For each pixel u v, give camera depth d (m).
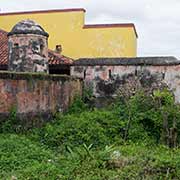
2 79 13.29
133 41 25.11
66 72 19.73
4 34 23.41
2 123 13.36
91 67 18.05
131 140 14.48
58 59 20.02
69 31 25.17
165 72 17.22
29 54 17.44
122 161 10.80
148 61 17.39
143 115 15.60
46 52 17.98
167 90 16.62
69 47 25.12
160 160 10.70
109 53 24.81
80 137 14.00
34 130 14.25
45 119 15.02
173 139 14.62
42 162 10.98
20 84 13.93
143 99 16.27
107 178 9.72
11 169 10.48
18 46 17.50
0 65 19.62
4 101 13.39
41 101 14.84
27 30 17.45
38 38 17.56
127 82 17.58
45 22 25.41
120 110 16.17
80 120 15.07
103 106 17.75
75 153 11.98
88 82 18.08
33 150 11.95
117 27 24.81
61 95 16.11
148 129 15.46
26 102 14.16
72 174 9.92
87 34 25.06
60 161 11.12
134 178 9.73
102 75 17.91
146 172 10.16
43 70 17.70
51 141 13.73
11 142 12.11
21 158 11.19
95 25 25.06
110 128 14.99
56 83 15.75
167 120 15.17
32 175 9.80
